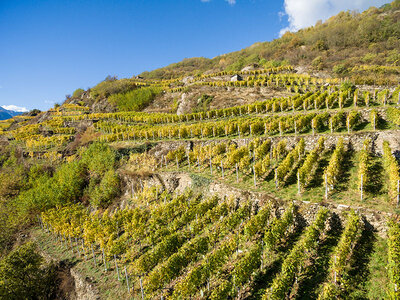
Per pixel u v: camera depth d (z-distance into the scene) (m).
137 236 20.33
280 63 78.75
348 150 22.42
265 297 11.16
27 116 88.56
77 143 47.50
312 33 93.38
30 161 46.16
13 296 18.95
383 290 10.62
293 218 16.48
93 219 25.44
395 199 14.77
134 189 29.72
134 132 41.12
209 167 27.11
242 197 20.03
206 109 50.91
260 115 37.00
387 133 21.03
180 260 15.35
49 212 28.70
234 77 65.00
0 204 34.62
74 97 101.56
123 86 84.25
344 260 11.97
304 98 37.62
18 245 28.11
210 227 18.88
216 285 13.77
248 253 13.47
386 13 87.44
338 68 57.97
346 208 15.18
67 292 18.98
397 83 43.19
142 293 14.70
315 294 11.27
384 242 12.95
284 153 25.44
